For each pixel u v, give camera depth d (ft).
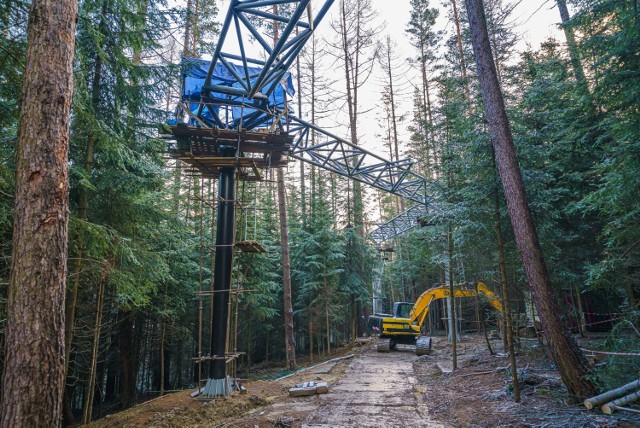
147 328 50.44
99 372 45.39
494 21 43.06
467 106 30.91
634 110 21.20
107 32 24.09
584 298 46.37
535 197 27.50
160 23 25.64
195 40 39.22
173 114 27.91
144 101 26.13
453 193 31.83
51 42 11.39
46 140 10.86
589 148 31.12
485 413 18.79
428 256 44.60
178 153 29.37
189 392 28.12
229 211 28.63
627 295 25.84
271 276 55.77
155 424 20.65
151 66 25.46
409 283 87.66
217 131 27.17
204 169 29.78
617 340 20.59
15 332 9.81
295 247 65.05
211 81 27.84
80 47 22.07
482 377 26.71
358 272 66.28
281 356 66.74
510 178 21.31
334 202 72.69
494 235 29.53
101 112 24.80
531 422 16.49
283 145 29.50
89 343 33.04
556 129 32.53
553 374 23.66
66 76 11.60
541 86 34.65
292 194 80.23
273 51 18.44
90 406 27.66
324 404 23.13
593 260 33.81
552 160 34.22
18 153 10.82
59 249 10.71
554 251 29.63
